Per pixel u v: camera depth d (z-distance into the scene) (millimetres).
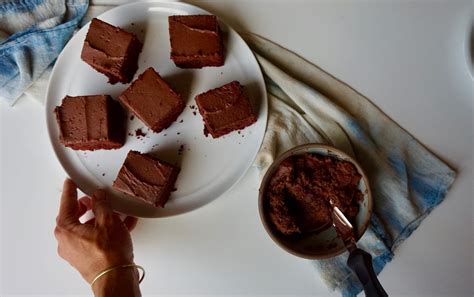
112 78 538
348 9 563
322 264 508
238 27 562
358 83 547
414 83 546
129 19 553
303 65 550
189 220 523
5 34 554
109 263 445
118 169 526
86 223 471
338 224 472
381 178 524
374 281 403
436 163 524
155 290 509
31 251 521
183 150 528
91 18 563
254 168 533
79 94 543
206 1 562
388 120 537
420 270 511
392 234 515
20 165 536
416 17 560
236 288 510
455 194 523
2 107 548
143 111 512
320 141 530
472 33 536
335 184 479
